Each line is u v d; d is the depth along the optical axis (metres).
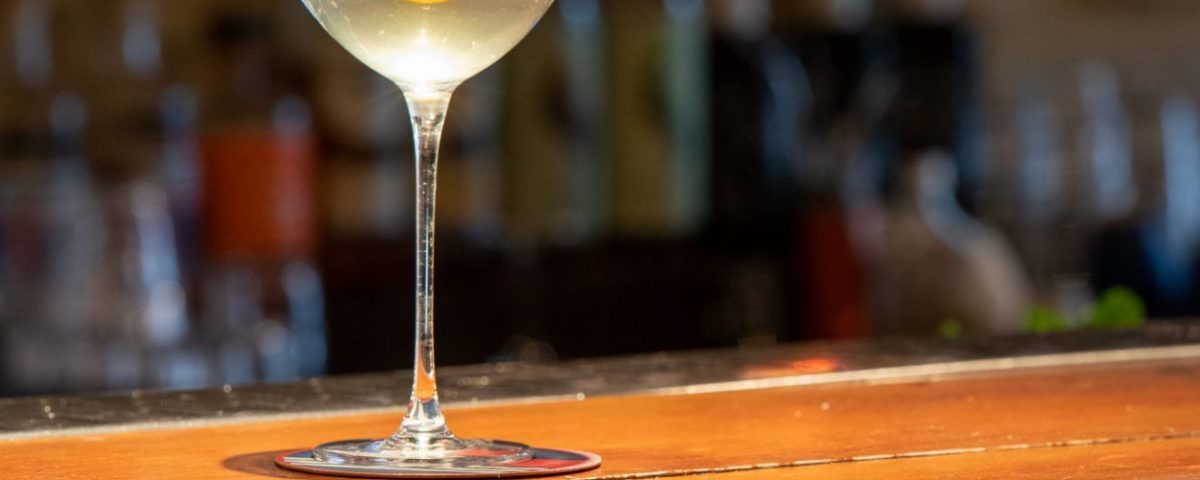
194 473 0.50
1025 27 3.12
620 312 2.31
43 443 0.56
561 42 2.23
